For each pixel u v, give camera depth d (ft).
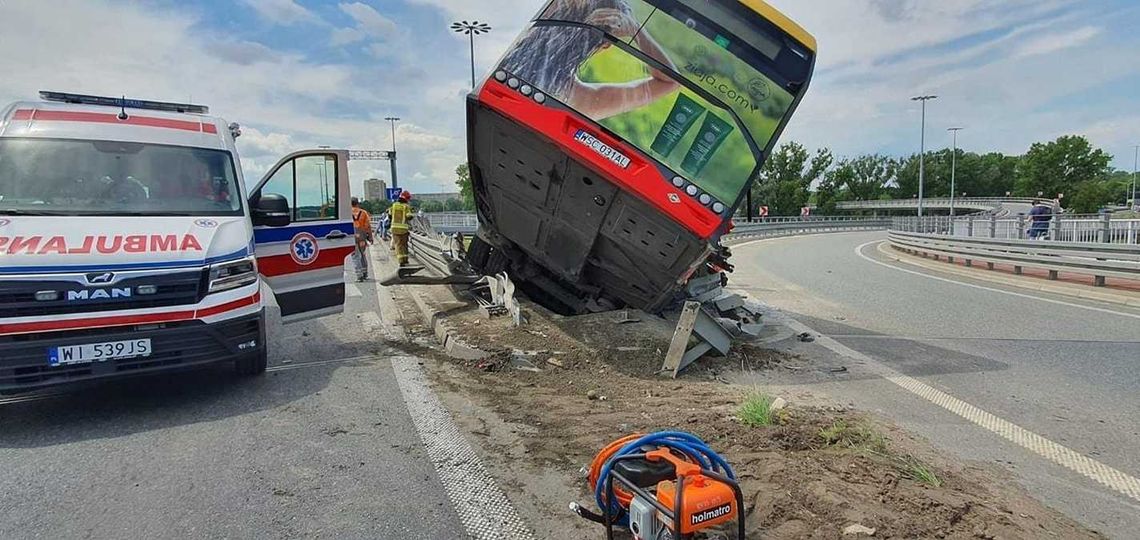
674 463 9.57
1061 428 15.76
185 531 10.41
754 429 14.76
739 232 128.16
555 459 13.43
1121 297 35.53
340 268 23.93
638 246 22.47
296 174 22.74
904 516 10.75
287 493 11.80
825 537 10.09
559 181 21.95
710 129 20.03
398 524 10.73
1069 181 341.00
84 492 11.75
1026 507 11.47
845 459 13.08
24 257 14.76
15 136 17.65
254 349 17.66
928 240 69.82
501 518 10.99
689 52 20.07
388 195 113.09
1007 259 50.34
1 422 15.39
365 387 18.54
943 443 14.64
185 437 14.51
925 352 24.12
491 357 21.33
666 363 20.47
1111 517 11.25
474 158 25.13
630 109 19.98
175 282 15.97
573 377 19.77
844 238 138.92
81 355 14.88
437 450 13.87
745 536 9.96
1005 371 21.22
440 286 38.73
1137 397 18.22
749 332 26.81
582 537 10.40
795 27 20.35
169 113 20.48
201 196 18.76
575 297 30.30
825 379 20.30
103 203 17.34
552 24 20.66
